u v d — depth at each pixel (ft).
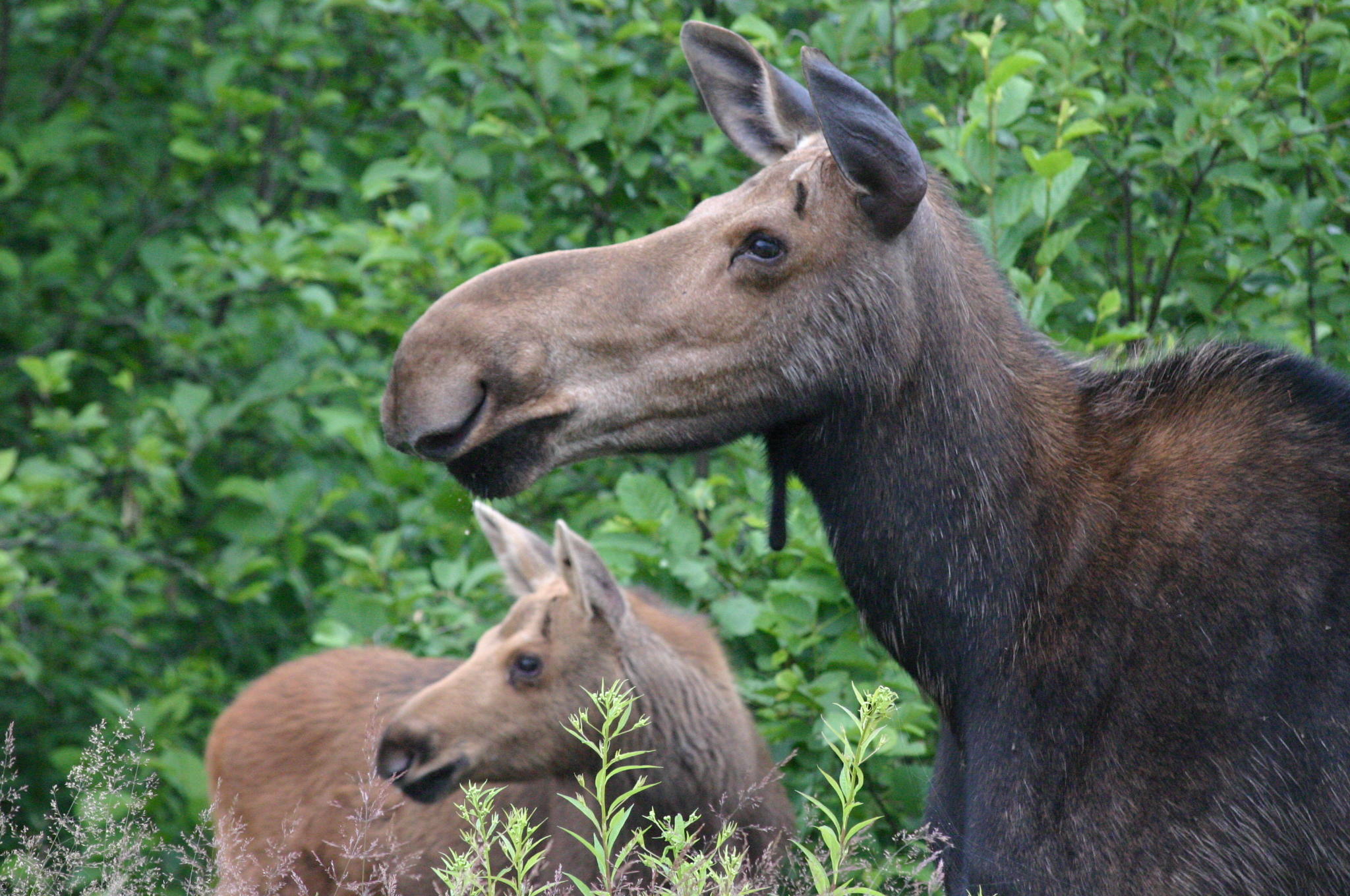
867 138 24.67
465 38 66.33
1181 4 49.83
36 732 76.79
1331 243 45.06
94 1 93.61
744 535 51.31
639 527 47.78
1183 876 22.86
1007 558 25.57
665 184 59.00
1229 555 23.77
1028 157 40.68
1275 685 22.84
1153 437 25.76
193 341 76.59
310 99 81.20
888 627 26.71
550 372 24.76
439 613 54.49
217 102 77.05
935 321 26.16
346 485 71.26
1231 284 47.85
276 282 73.87
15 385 84.17
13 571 66.80
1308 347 48.26
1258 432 24.82
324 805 48.16
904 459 26.03
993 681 25.29
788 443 26.86
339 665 52.80
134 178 92.12
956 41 55.16
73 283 85.35
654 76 60.75
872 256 25.45
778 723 45.19
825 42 51.57
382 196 80.43
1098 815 23.58
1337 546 23.24
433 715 41.98
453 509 33.32
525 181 66.39
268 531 71.56
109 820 30.73
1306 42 46.78
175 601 81.46
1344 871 22.40
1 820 31.86
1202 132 46.60
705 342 25.30
